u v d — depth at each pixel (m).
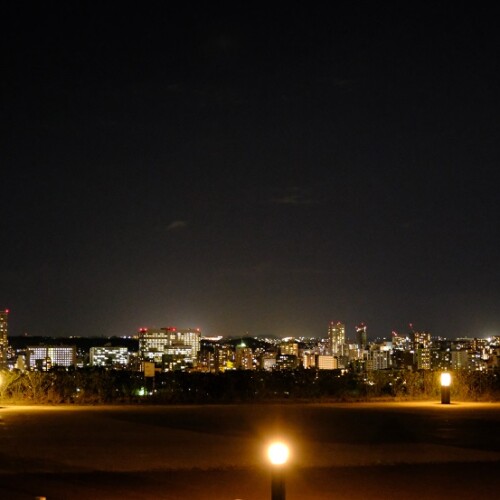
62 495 11.22
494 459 14.73
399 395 32.12
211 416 23.03
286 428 19.78
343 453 15.43
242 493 11.55
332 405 27.92
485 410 25.56
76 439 17.19
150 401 29.59
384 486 12.19
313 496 11.47
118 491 11.57
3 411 24.72
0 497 10.98
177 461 14.23
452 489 11.98
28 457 14.53
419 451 15.74
